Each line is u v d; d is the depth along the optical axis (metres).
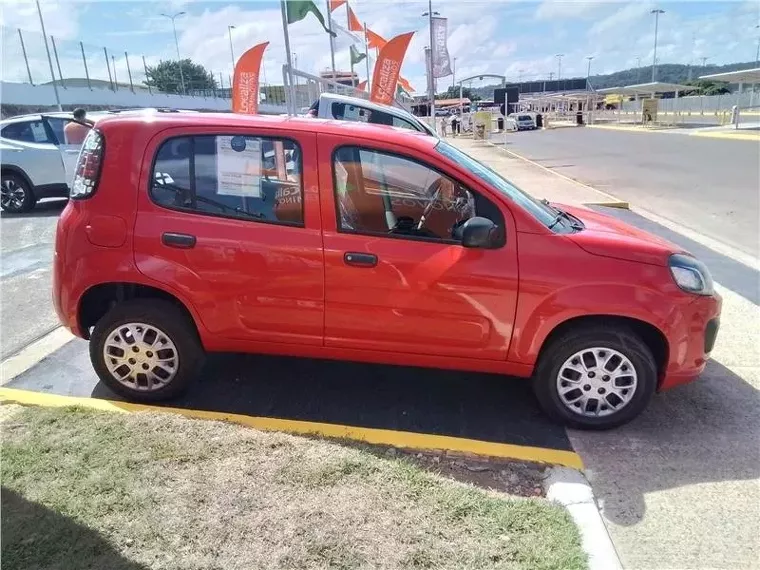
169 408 3.73
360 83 23.41
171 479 2.88
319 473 2.95
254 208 3.58
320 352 3.72
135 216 3.59
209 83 46.19
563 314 3.42
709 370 4.46
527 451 3.38
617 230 3.90
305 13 9.43
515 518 2.73
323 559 2.43
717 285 6.32
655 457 3.40
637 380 3.54
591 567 2.51
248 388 4.12
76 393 4.02
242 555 2.44
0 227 9.37
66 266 3.67
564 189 13.04
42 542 2.47
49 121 10.72
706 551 2.67
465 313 3.48
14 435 3.23
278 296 3.57
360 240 3.49
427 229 3.54
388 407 3.94
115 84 37.09
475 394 4.12
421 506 2.76
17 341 4.91
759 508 2.95
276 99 24.33
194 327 3.75
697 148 23.75
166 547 2.47
